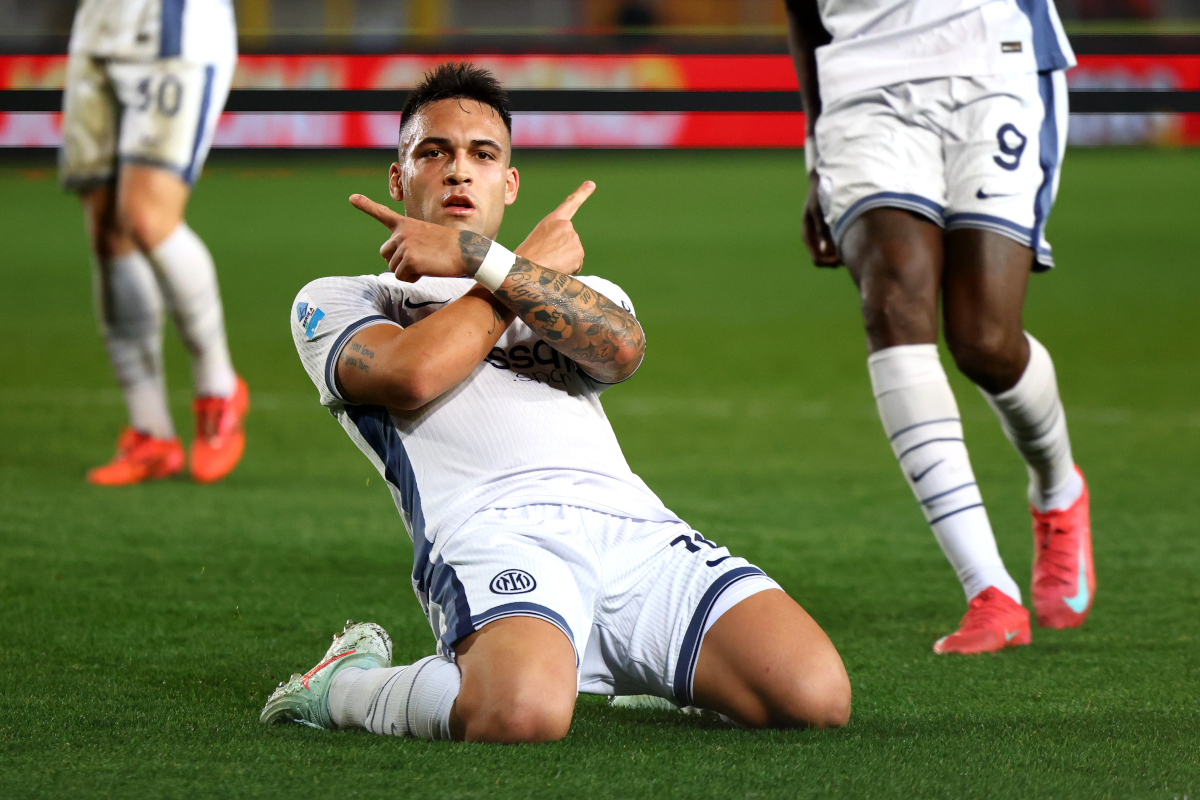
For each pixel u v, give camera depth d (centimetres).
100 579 1024
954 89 862
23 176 5066
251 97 4972
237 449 1527
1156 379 2305
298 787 513
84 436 1780
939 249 870
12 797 500
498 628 587
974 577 863
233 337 2708
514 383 662
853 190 881
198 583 1019
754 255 3722
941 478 869
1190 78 5156
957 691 731
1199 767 554
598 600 634
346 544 1184
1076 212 4278
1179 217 4181
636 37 5100
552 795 504
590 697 717
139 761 551
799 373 2405
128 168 1456
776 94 5147
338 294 664
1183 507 1354
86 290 3238
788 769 543
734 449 1742
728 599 620
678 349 2627
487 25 6556
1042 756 570
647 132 5147
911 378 867
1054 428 898
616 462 671
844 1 919
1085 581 913
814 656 608
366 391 632
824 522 1298
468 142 684
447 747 568
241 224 4134
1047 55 884
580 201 696
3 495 1387
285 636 859
